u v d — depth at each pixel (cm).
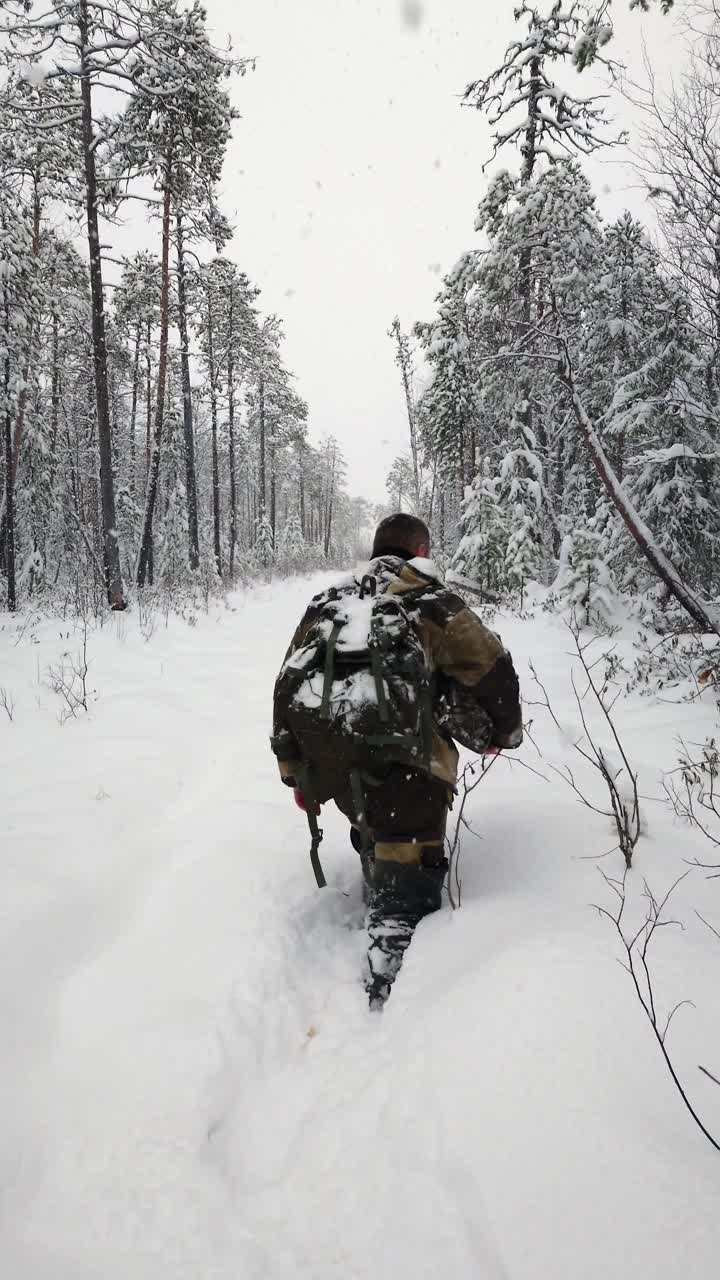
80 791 375
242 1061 178
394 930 214
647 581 905
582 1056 141
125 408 3008
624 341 1287
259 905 249
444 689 227
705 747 374
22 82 1213
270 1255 126
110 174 1334
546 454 1452
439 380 1788
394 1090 157
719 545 879
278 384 4059
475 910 213
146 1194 139
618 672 584
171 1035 181
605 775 239
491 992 168
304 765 221
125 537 2656
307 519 7469
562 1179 117
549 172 1355
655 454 655
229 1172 147
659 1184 112
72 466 2152
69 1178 142
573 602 812
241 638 1002
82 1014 190
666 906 195
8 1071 169
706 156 513
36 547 1775
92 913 245
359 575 238
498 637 225
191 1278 122
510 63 1368
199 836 320
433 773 213
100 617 1082
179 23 1209
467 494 1295
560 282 1298
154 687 650
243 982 205
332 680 208
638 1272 99
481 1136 131
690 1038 142
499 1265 108
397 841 218
